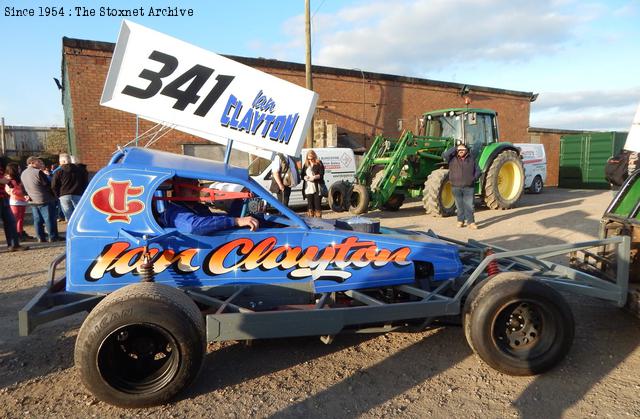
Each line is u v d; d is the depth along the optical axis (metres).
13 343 3.88
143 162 3.43
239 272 3.43
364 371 3.35
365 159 12.02
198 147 14.20
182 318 2.79
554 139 24.67
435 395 3.01
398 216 11.31
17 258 7.23
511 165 12.13
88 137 13.02
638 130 4.26
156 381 2.84
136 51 3.40
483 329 3.14
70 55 12.60
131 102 3.40
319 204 9.62
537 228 8.95
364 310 3.23
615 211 4.29
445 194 11.04
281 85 3.79
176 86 3.50
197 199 3.62
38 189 8.38
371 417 2.77
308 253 3.53
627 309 3.69
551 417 2.75
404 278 3.64
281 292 3.57
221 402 2.94
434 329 4.09
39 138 24.22
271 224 4.04
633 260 4.04
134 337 2.89
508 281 3.17
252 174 11.92
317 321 3.17
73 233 3.18
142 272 3.10
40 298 3.17
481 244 4.83
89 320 2.73
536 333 3.26
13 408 2.90
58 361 3.55
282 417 2.78
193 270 3.36
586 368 3.36
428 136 12.09
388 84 18.59
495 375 3.27
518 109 22.88
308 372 3.34
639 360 3.47
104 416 2.80
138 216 3.26
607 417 2.74
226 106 3.63
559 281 3.65
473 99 21.11
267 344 3.82
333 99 17.34
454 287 3.86
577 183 21.52
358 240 3.59
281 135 3.84
